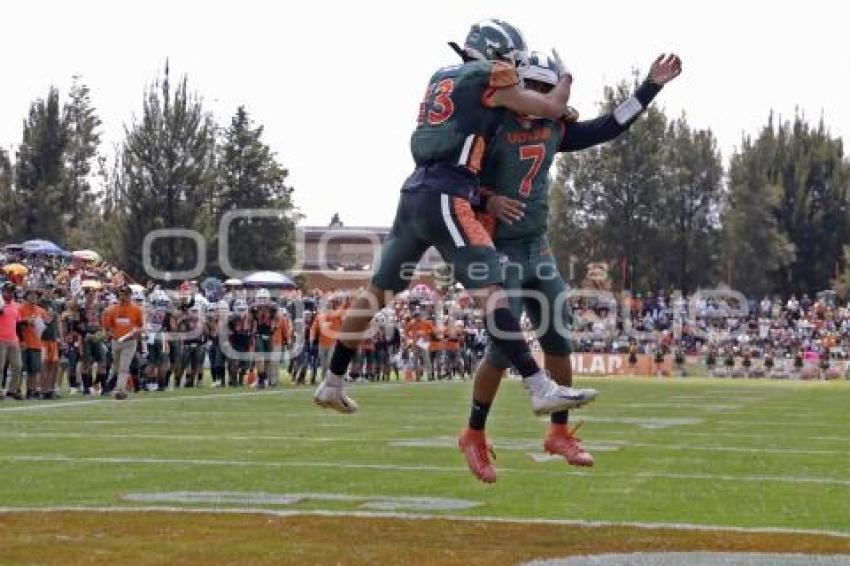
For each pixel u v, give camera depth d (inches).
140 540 311.6
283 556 291.4
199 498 403.2
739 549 312.2
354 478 465.1
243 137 2770.7
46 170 3193.9
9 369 1079.0
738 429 767.7
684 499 417.1
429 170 335.3
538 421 816.3
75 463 510.6
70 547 300.8
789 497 425.7
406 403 1042.1
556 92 331.9
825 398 1259.8
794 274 3959.2
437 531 333.7
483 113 332.2
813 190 3998.5
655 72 371.9
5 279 1483.8
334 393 363.3
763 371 2177.7
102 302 1167.6
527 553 302.0
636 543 319.9
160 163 2534.5
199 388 1289.4
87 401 1004.6
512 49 349.4
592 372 2186.3
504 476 478.0
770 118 4040.4
